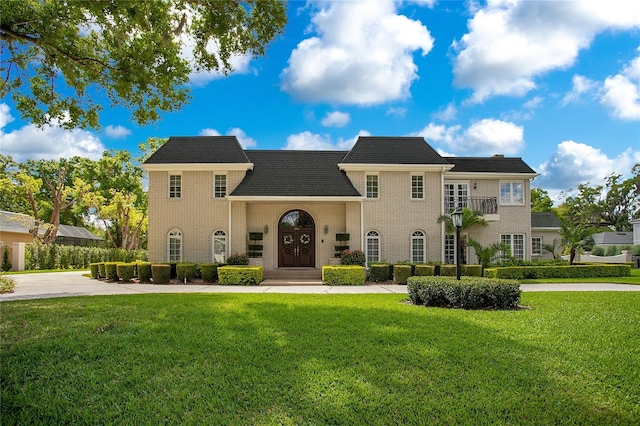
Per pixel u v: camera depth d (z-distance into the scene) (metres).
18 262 28.55
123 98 12.95
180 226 20.78
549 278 20.14
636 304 10.54
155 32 11.27
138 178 45.03
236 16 10.95
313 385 4.74
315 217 21.41
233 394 4.53
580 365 5.47
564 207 47.94
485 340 6.58
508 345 6.31
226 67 12.30
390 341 6.46
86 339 6.54
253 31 11.54
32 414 4.15
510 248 21.17
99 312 8.84
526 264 21.25
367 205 21.27
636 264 32.75
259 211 21.36
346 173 21.52
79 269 31.02
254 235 20.81
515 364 5.48
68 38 11.74
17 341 6.45
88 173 44.03
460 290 9.97
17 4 10.04
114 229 44.94
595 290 14.61
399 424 3.90
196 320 7.96
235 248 20.48
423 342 6.41
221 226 20.75
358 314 8.72
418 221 21.39
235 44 11.78
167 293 13.14
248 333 6.95
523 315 8.83
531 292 13.59
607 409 4.24
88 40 12.48
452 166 21.38
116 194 38.69
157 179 20.95
